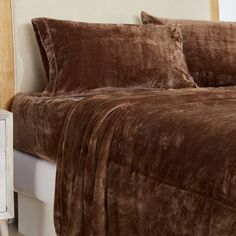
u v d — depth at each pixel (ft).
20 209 8.08
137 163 5.04
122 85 7.64
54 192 6.60
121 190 5.23
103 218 5.51
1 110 7.00
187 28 9.05
